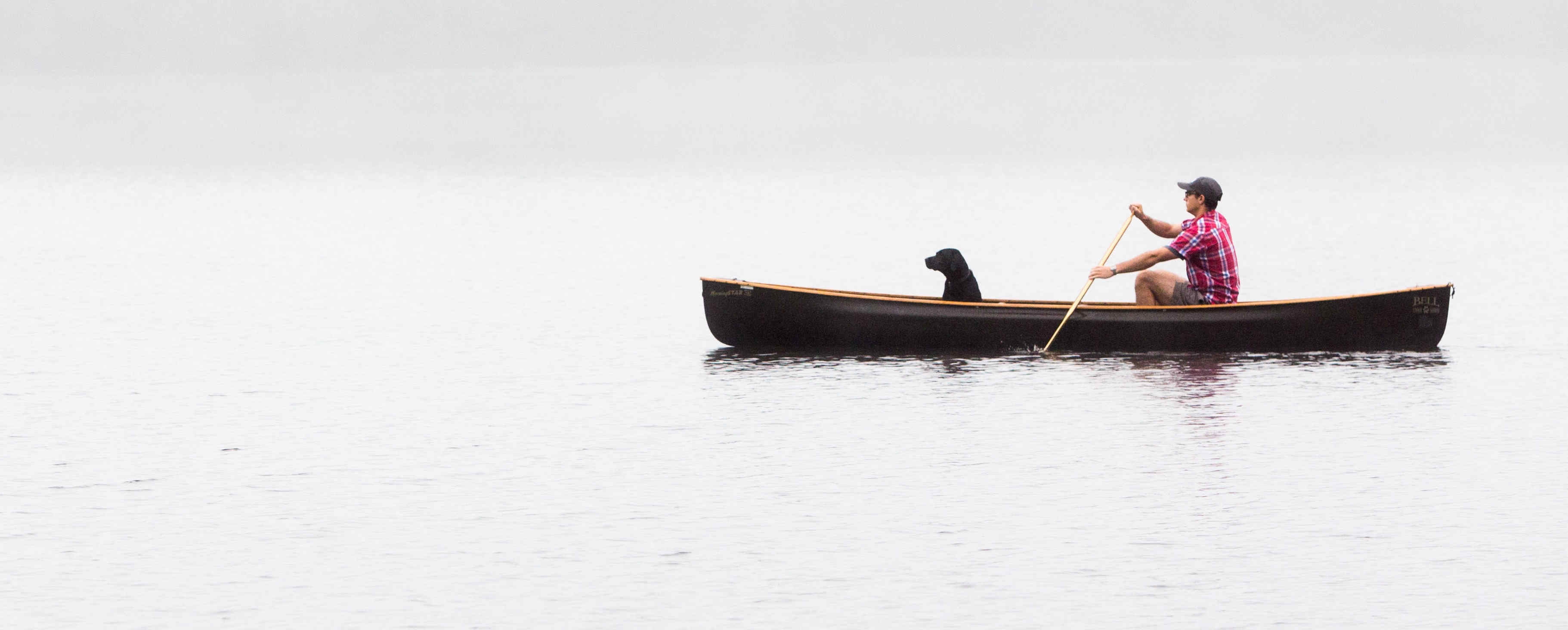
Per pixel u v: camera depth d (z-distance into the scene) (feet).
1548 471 114.01
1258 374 155.63
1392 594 86.53
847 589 88.22
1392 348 171.42
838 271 296.71
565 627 82.43
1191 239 170.71
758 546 96.37
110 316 215.51
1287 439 125.29
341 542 97.55
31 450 124.67
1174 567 91.61
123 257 321.32
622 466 117.70
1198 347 168.04
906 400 143.13
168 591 88.38
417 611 84.99
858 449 122.52
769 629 82.02
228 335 195.00
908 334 169.37
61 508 106.01
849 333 170.50
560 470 116.57
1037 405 140.05
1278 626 81.97
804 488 110.32
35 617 84.28
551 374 162.20
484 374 162.20
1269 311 167.84
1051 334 168.66
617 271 288.71
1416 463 116.78
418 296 242.37
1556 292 234.79
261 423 136.05
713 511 104.47
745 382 154.51
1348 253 324.80
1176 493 108.37
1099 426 130.41
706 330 197.77
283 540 98.12
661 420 135.23
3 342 187.62
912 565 92.38
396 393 151.12
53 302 234.38
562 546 96.58
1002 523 101.14
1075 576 90.17
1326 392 145.79
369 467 118.01
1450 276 266.57
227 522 102.42
